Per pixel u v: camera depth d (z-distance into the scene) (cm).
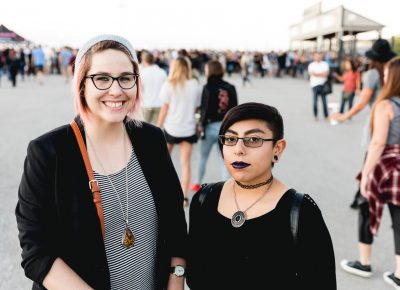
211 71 427
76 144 140
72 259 138
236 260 134
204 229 143
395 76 262
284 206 131
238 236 134
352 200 465
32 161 134
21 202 135
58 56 2600
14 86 1733
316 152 691
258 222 132
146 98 563
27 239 133
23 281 290
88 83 138
